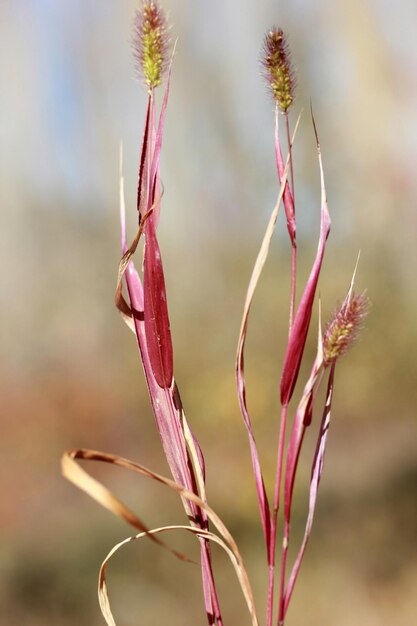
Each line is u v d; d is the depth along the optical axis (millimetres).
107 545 2539
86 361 3898
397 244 3764
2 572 2430
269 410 3160
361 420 3457
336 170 4004
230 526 2506
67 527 2684
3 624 2285
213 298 3814
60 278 4223
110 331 4020
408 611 2109
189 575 2367
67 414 3584
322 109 4039
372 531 2453
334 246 3801
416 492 2582
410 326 3631
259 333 3564
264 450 2896
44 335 4043
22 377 3914
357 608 2129
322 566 2279
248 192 4211
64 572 2424
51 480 3240
